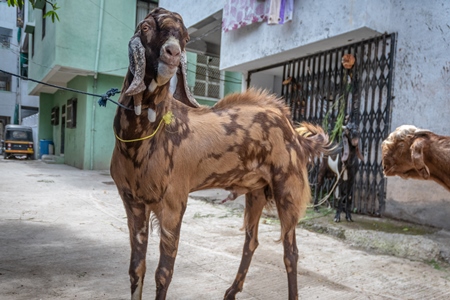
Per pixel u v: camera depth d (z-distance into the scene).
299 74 7.40
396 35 5.76
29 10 16.91
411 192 5.48
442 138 3.09
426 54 5.39
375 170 5.93
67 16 11.66
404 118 5.65
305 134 3.13
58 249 4.04
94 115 13.01
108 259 3.78
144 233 2.40
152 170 2.13
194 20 9.35
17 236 4.45
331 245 4.65
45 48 13.31
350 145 5.43
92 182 9.66
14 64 24.19
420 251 4.19
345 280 3.49
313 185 6.82
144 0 13.34
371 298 3.09
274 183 2.66
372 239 4.61
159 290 2.21
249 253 2.95
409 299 3.10
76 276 3.28
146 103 2.02
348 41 6.16
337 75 6.63
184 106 2.43
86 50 12.10
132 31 12.96
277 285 3.30
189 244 4.45
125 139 2.10
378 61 5.95
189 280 3.33
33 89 16.94
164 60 1.83
